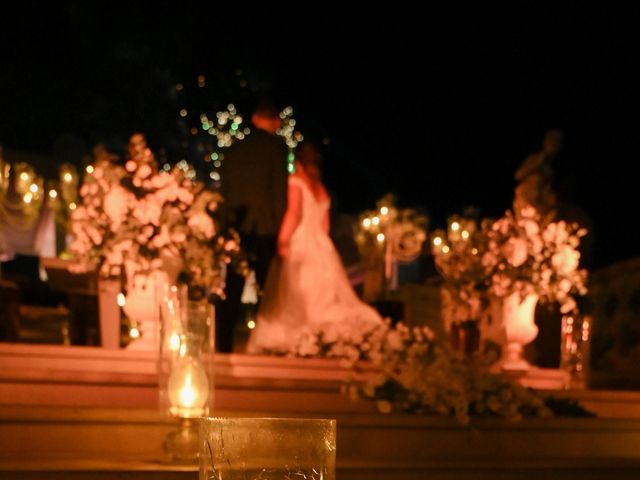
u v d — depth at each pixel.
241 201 7.84
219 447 2.17
